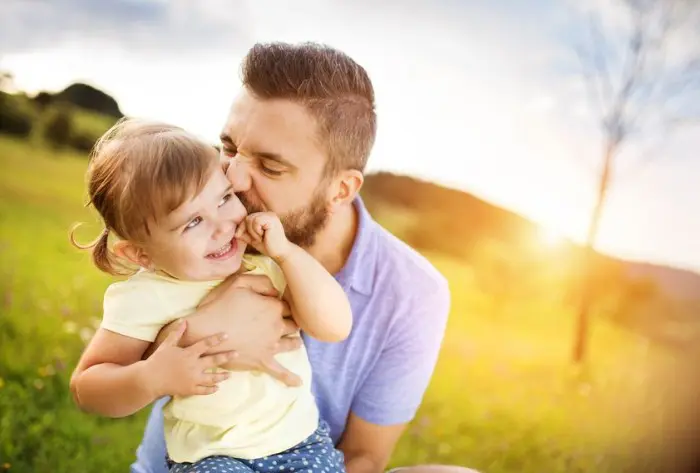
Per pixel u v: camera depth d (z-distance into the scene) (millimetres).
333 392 1582
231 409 1254
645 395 2865
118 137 1253
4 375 2668
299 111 1321
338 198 1435
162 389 1180
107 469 2447
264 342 1281
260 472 1262
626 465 2789
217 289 1314
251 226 1272
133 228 1216
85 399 1224
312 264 1311
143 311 1257
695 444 2809
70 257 3031
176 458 1272
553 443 2783
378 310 1542
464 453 2723
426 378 1614
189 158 1209
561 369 2896
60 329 2855
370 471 1583
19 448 2422
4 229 3049
